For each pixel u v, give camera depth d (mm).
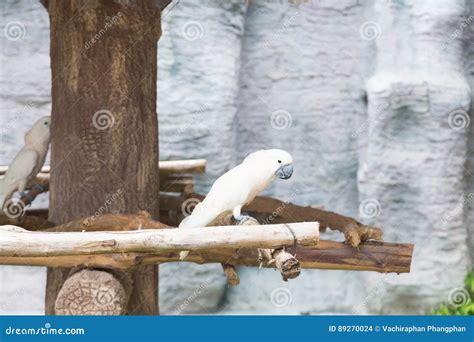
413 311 11141
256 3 11336
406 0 11047
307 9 11414
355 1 11359
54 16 4609
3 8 10789
